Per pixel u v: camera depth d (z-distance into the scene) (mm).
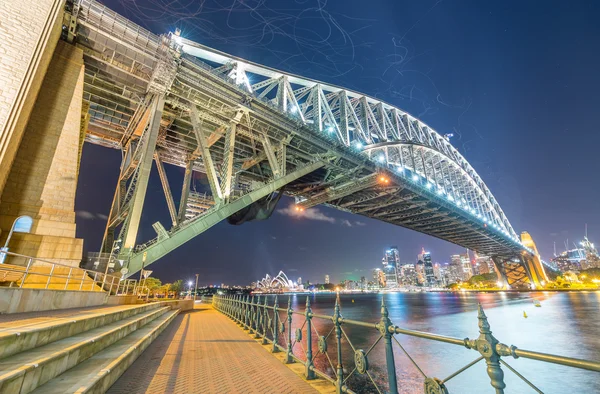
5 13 12586
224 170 21359
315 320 40562
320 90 33062
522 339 25672
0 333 3523
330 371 15320
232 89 21375
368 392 12586
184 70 18859
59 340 4824
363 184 36500
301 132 27000
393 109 54000
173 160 30281
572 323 34156
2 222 12820
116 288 16609
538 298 91688
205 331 11508
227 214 19875
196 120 20672
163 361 6320
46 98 15352
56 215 14000
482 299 100500
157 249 16547
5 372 2822
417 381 14172
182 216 25656
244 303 12891
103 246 20812
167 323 13578
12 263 12352
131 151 24984
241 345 8297
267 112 24062
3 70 11836
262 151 28156
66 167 14977
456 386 13820
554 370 16391
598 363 1571
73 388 3285
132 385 4613
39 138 14695
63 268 13266
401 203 49562
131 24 17078
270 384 4805
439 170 64688
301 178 36844
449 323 37750
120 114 23875
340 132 33688
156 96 19516
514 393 13273
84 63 17438
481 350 2357
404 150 49938
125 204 19297
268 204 29875
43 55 13727
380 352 20500
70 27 15953
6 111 11508
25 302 8125
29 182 13922
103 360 4793
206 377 5172
